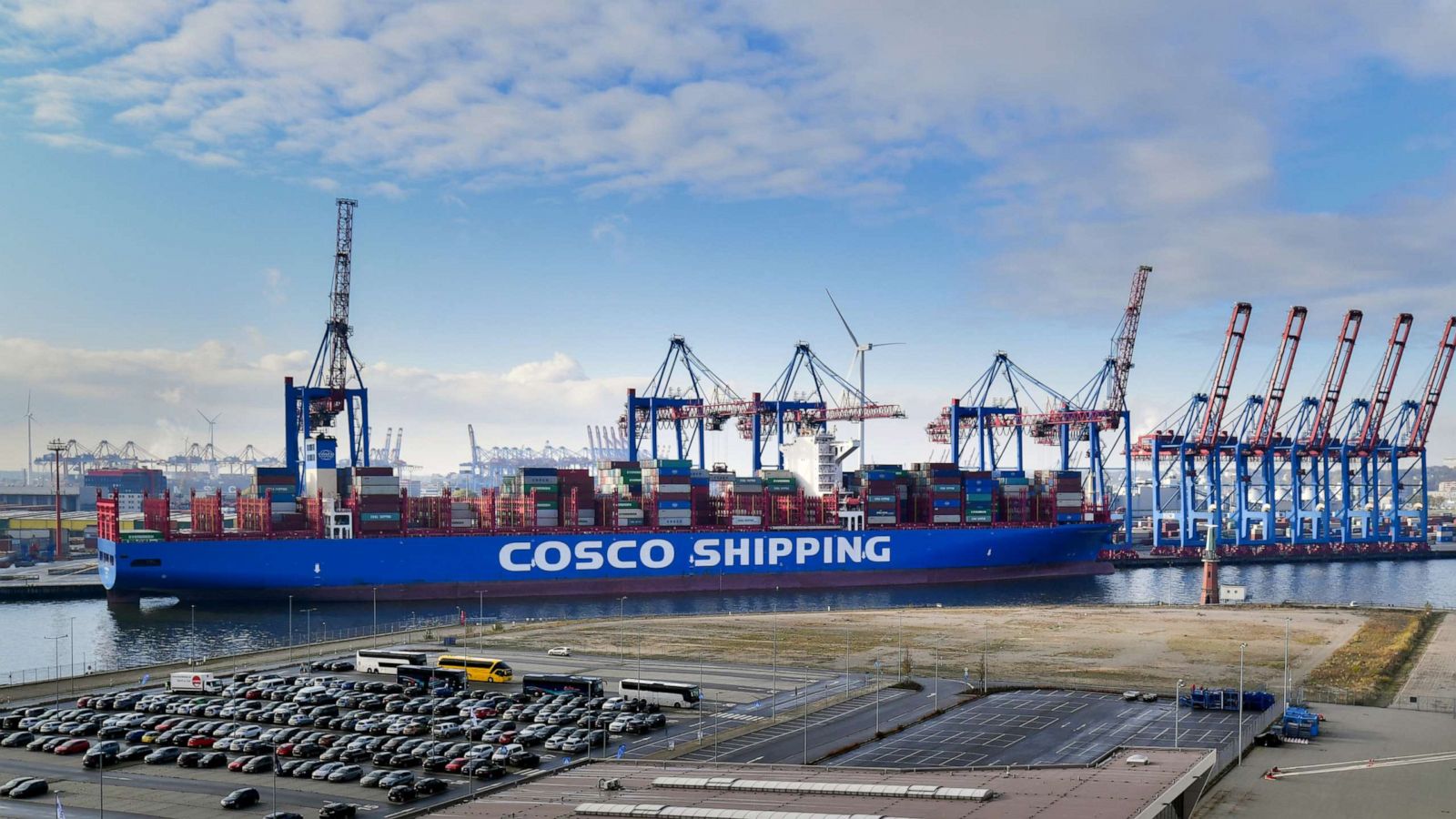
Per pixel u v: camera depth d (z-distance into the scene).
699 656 132.88
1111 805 48.59
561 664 127.00
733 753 83.75
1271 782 74.62
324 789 75.31
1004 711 99.69
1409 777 75.62
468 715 96.25
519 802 56.97
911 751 84.31
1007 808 49.22
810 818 47.97
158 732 90.50
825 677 118.50
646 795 56.53
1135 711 99.12
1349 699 104.81
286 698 105.38
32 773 80.12
